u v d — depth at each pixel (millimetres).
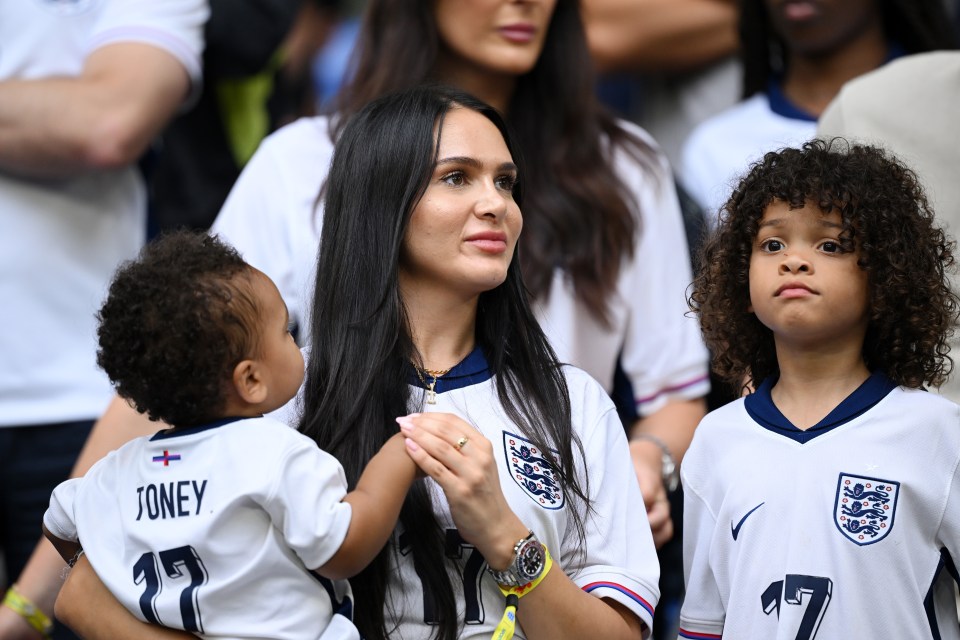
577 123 12969
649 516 11547
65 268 13328
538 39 12711
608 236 12695
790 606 8562
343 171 9266
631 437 13031
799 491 8750
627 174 13242
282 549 7973
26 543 13203
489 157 9117
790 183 8906
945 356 9273
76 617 8398
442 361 9219
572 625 8367
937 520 8625
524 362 9289
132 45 13578
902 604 8469
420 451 8062
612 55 17359
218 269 8195
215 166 16500
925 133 10719
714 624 9219
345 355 8945
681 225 13625
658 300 13125
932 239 9164
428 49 12789
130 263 8453
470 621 8492
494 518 8172
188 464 8141
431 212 8969
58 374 13219
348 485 8633
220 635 7945
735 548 8906
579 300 12562
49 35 13656
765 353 9547
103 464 8641
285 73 17578
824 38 14656
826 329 8844
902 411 8820
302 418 9102
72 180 13477
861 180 8875
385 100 9453
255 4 16250
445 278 9016
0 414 13062
